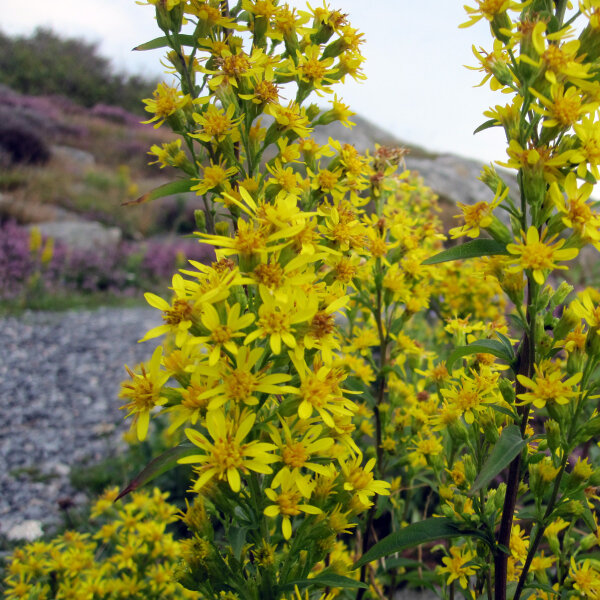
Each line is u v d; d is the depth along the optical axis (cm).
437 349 42
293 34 20
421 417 23
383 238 25
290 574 17
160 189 19
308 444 15
